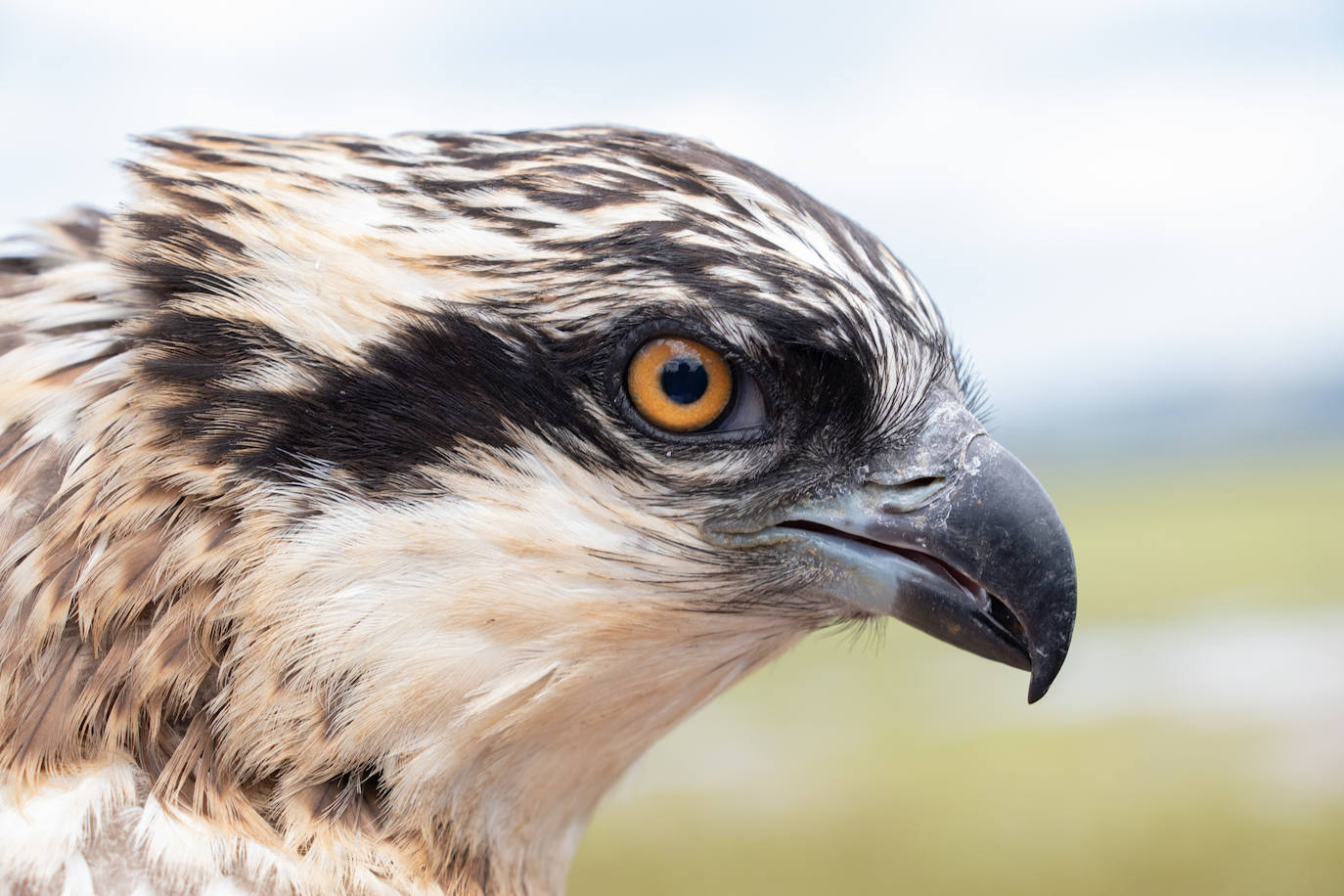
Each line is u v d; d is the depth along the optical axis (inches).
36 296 211.3
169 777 190.7
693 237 210.2
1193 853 773.3
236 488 195.9
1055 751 1067.3
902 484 233.9
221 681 195.3
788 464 225.8
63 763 187.6
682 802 938.1
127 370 199.3
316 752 199.2
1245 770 987.3
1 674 188.7
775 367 216.7
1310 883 724.7
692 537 222.2
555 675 217.3
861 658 1594.5
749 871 768.9
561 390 208.8
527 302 205.9
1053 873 742.5
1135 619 1724.9
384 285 203.3
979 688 1373.0
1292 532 2795.3
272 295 201.2
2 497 195.2
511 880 233.3
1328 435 7042.3
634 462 214.8
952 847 802.8
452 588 205.9
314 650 198.1
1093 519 3230.8
